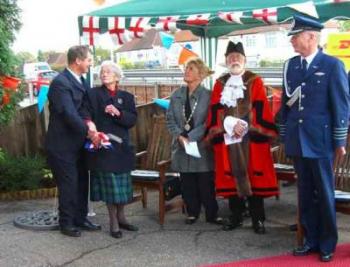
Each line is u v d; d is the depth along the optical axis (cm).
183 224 539
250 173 493
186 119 520
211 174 525
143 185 544
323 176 419
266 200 632
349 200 447
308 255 440
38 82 579
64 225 503
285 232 509
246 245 473
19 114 769
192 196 535
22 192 676
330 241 426
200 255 451
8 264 434
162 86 1180
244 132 487
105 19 562
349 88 437
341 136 413
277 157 580
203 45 717
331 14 472
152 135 586
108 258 447
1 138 776
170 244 479
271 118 491
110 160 484
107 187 490
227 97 495
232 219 520
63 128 488
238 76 498
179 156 528
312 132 416
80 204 516
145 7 566
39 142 771
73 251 463
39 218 552
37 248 470
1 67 627
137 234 508
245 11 498
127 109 496
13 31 652
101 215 578
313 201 436
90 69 568
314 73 418
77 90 488
